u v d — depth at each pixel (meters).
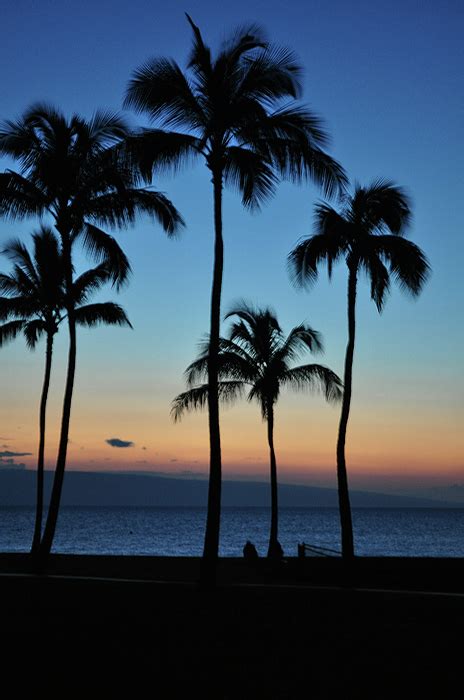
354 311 24.16
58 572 25.20
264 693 8.30
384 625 12.04
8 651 10.26
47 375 33.84
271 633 11.48
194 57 18.78
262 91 19.06
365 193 24.75
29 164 24.81
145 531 124.06
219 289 18.84
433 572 23.94
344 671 9.23
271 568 27.62
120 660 9.75
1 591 15.54
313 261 23.89
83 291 32.12
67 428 24.98
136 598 14.80
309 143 19.00
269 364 35.66
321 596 14.98
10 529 132.25
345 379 23.84
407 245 23.77
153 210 24.25
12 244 33.47
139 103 19.00
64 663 9.59
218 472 18.09
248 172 18.52
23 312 33.78
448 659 9.80
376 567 24.55
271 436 35.56
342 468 23.33
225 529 136.88
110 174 23.48
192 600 14.56
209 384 18.59
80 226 25.23
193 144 19.09
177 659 9.81
